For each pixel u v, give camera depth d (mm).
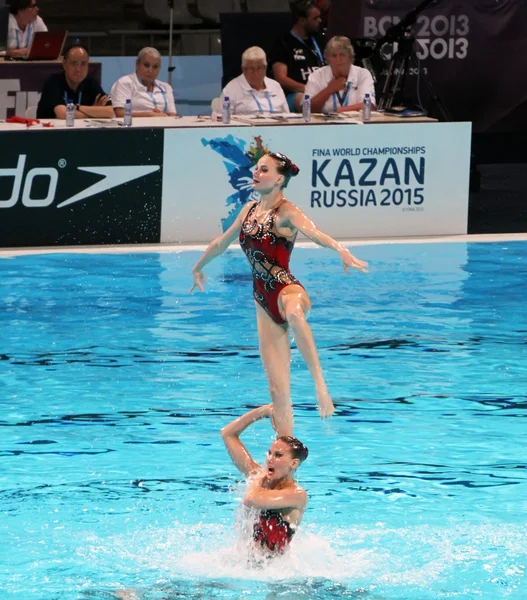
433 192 26109
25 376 16234
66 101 25594
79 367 16703
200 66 33250
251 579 10094
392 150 25609
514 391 15758
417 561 10516
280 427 11148
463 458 13281
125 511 11703
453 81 30219
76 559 10531
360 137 25328
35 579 10094
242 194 25141
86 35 35375
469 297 21078
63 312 19750
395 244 25547
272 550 10477
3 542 10898
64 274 22516
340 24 29703
